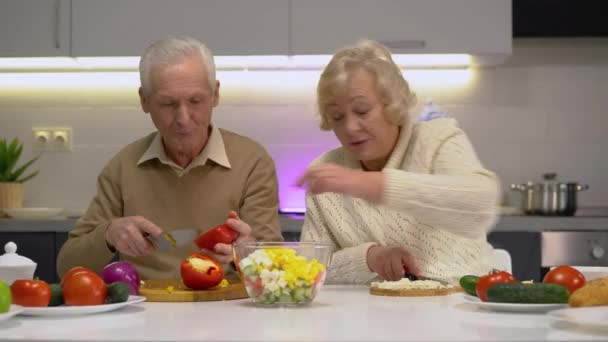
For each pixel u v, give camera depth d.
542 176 3.49
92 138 3.55
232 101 3.52
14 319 1.21
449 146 1.75
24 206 3.54
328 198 1.89
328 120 1.77
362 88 1.68
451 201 1.50
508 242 2.99
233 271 1.97
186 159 2.05
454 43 3.18
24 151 3.56
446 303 1.38
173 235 1.69
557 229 3.00
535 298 1.22
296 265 1.33
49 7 3.23
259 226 2.03
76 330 1.09
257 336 1.02
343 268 1.75
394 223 1.82
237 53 3.20
